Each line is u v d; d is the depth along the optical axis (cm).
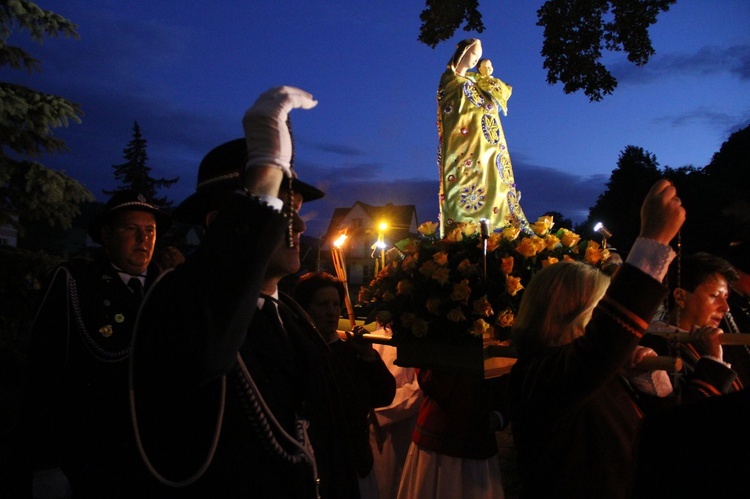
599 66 641
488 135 464
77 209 1168
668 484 111
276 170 126
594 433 191
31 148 1059
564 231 333
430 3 638
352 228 375
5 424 704
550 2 636
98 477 275
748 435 105
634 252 171
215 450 142
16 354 1039
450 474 335
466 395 338
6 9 1022
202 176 168
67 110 1084
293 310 198
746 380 316
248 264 119
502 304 298
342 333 355
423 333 301
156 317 124
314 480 160
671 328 276
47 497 290
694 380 218
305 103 133
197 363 120
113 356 305
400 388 427
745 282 292
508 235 320
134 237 335
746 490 103
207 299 118
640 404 221
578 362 173
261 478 147
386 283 328
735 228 295
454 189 454
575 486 188
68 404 298
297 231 171
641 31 620
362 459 306
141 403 146
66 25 1077
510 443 693
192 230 2433
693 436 110
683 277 292
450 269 309
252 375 153
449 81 467
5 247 1037
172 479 142
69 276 318
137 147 3206
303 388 166
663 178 176
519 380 200
